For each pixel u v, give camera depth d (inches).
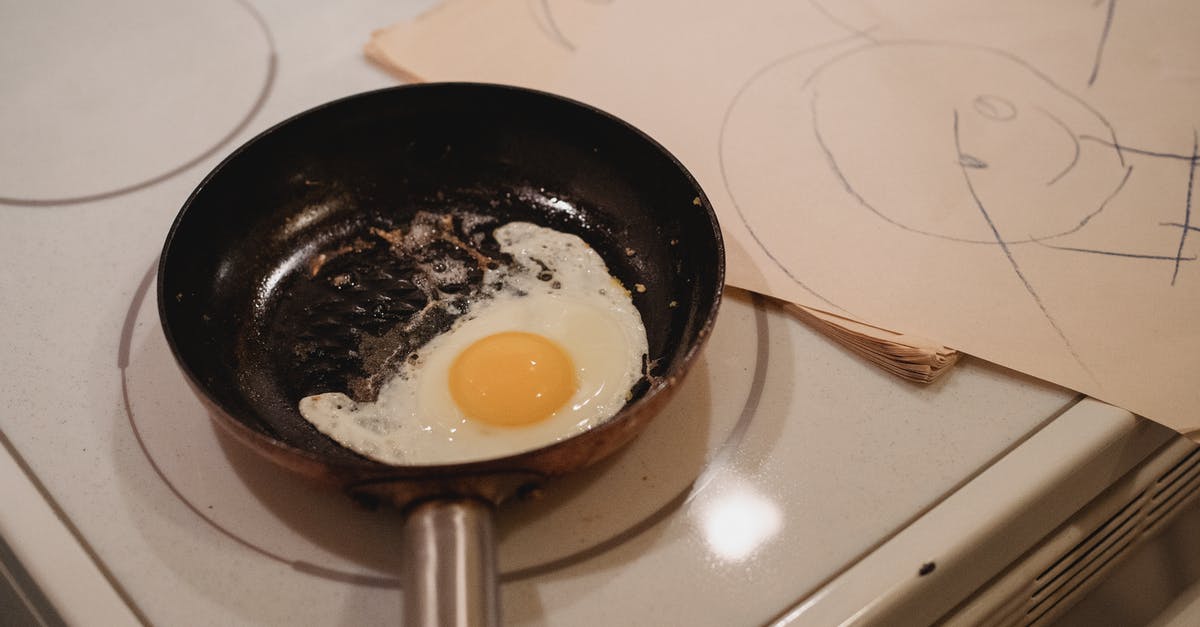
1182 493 20.5
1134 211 20.1
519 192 20.4
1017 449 16.9
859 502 16.6
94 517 16.4
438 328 18.3
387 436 17.1
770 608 15.6
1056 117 21.9
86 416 17.4
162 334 18.4
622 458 17.0
